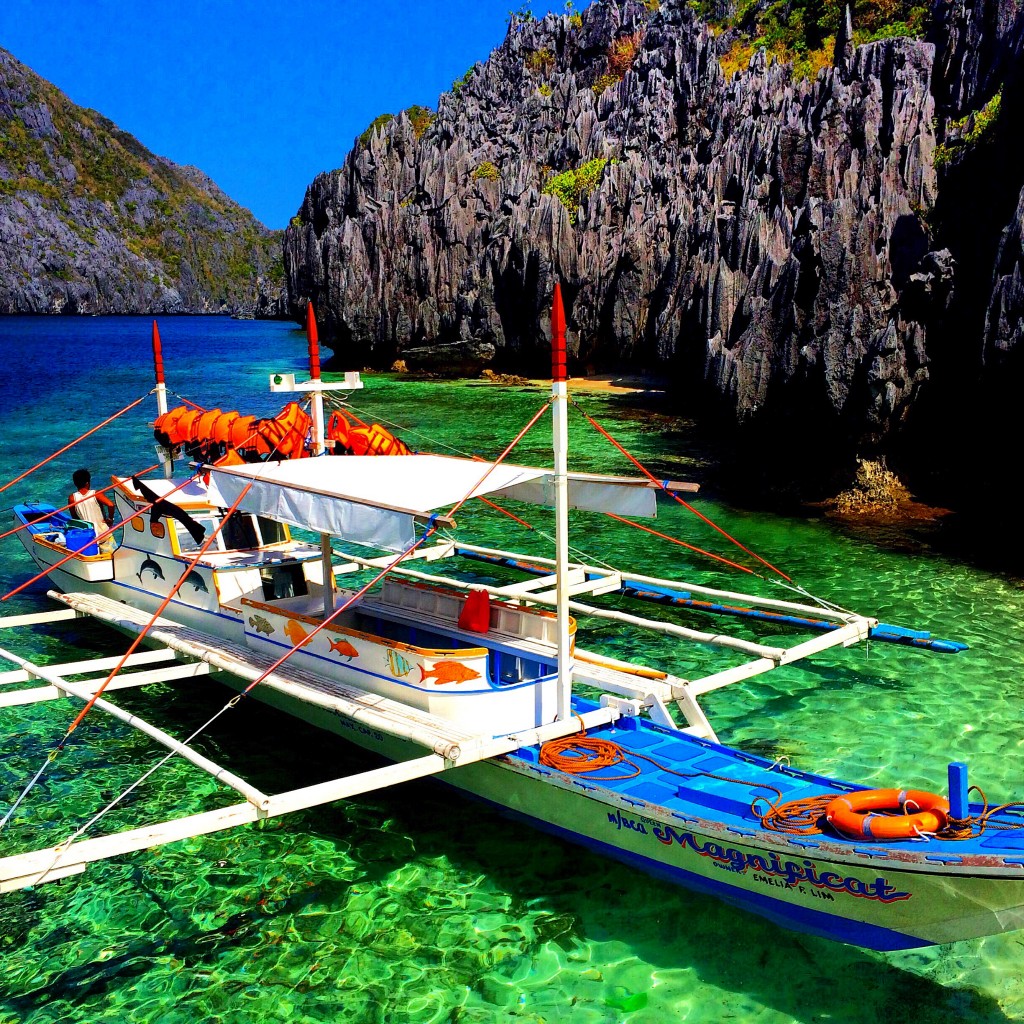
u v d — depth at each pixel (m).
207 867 8.58
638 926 7.75
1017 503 18.25
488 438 30.16
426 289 49.78
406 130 58.66
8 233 185.38
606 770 8.37
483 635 9.80
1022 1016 6.74
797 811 7.28
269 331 114.25
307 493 9.16
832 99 30.81
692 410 33.28
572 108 62.25
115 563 13.73
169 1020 6.75
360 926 7.77
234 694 12.31
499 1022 6.71
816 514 20.45
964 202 21.31
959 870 6.12
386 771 7.99
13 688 12.41
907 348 19.41
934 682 12.34
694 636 11.70
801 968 7.26
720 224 33.12
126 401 40.97
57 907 8.02
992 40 31.41
